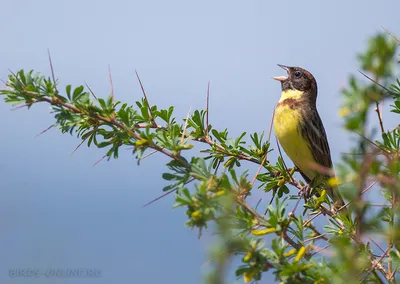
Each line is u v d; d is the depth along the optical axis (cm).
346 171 529
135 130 751
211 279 584
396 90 661
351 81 538
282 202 637
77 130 770
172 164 687
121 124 739
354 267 571
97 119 747
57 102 730
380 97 543
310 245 627
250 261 585
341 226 750
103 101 734
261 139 942
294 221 662
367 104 524
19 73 727
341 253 581
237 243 590
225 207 602
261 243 595
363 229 618
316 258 611
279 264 589
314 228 727
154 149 699
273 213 623
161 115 823
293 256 630
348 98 534
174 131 727
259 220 624
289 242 621
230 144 919
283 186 948
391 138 662
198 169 671
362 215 594
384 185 562
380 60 544
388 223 663
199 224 596
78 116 744
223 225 594
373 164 515
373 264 645
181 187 659
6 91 727
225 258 587
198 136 909
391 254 649
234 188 628
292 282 579
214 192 621
